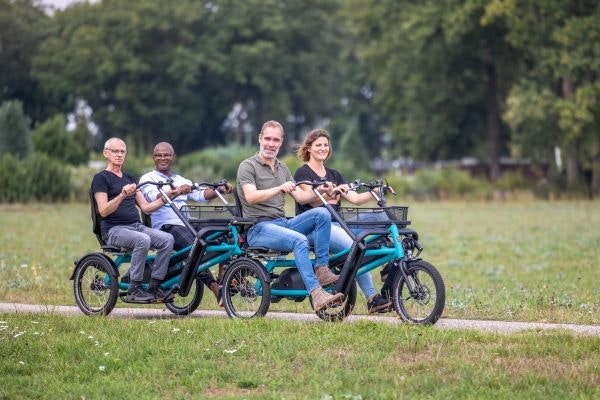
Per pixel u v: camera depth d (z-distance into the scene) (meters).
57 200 117.44
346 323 24.67
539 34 140.38
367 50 173.25
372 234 25.53
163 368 20.58
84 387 19.33
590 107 133.12
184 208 27.83
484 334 23.20
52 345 22.56
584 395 18.00
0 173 115.31
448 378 19.27
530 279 40.50
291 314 29.09
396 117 174.62
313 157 27.20
